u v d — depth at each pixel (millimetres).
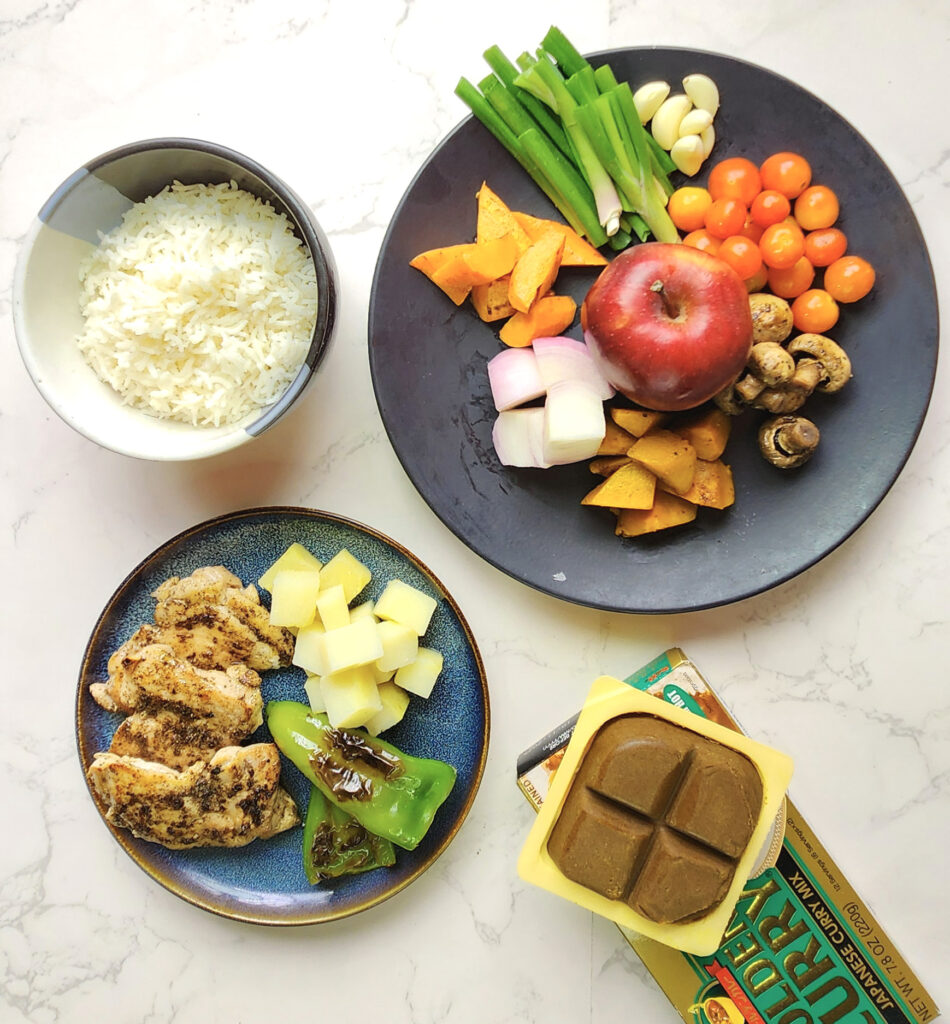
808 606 491
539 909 496
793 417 449
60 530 503
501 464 473
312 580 456
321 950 502
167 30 490
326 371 491
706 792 403
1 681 504
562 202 462
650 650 491
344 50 485
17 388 499
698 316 409
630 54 446
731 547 467
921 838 484
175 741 453
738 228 442
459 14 480
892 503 488
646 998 492
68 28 492
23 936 505
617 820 408
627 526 464
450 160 459
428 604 458
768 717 492
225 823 446
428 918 499
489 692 488
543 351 453
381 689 469
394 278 461
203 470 499
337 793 444
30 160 493
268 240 441
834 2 470
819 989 449
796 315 451
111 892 506
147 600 472
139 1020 504
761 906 455
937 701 485
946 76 469
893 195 445
